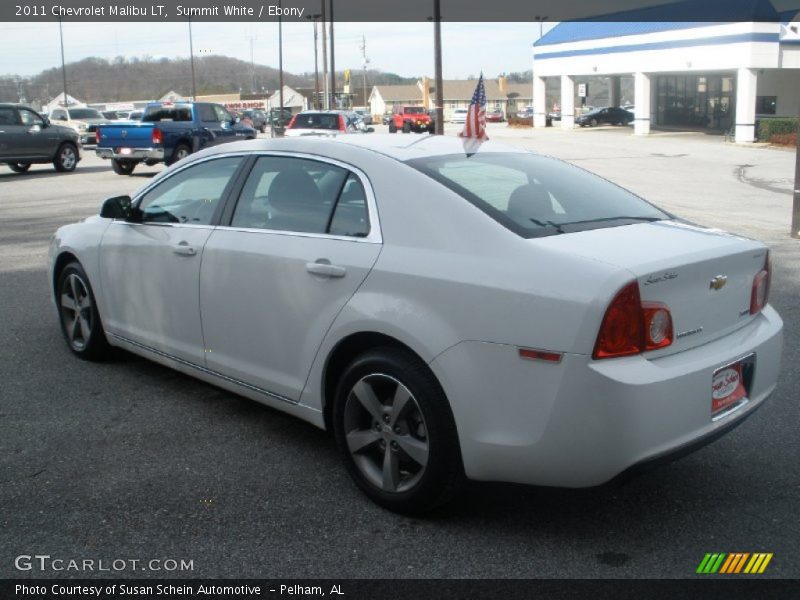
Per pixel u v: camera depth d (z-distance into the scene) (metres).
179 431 4.60
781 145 35.44
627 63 45.41
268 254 4.12
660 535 3.50
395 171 3.83
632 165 26.28
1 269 9.07
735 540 3.46
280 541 3.45
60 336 6.42
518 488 3.95
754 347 3.59
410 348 3.48
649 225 3.84
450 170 3.91
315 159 4.19
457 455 3.44
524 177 4.09
